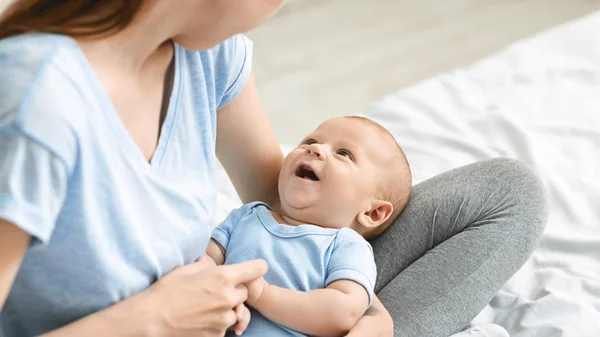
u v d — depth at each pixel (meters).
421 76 2.93
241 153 1.25
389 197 1.29
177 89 0.90
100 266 0.83
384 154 1.29
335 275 1.09
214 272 0.89
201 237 0.96
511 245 1.24
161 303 0.85
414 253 1.29
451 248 1.25
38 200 0.70
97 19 0.74
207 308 0.86
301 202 1.23
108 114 0.77
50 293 0.85
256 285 1.03
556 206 1.57
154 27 0.78
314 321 1.04
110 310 0.84
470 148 1.76
